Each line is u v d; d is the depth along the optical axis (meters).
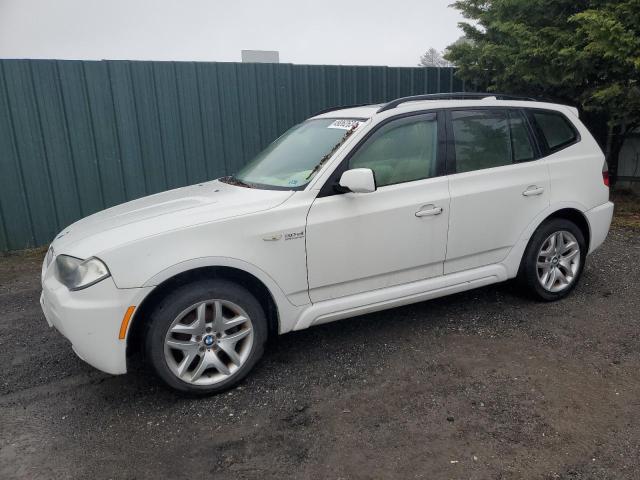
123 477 2.71
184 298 3.25
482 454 2.76
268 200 3.54
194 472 2.72
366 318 4.57
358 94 8.98
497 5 8.28
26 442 3.02
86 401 3.45
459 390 3.37
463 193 4.09
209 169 8.06
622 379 3.43
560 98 8.60
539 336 4.08
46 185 7.15
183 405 3.35
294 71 8.38
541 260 4.63
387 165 3.87
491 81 9.05
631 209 8.20
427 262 4.05
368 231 3.74
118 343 3.15
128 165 7.54
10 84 6.75
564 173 4.62
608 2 7.14
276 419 3.15
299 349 4.04
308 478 2.64
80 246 3.27
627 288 5.02
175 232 3.23
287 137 4.62
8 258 6.93
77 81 7.06
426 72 9.46
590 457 2.71
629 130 8.57
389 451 2.81
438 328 4.30
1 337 4.52
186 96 7.70
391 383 3.50
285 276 3.53
